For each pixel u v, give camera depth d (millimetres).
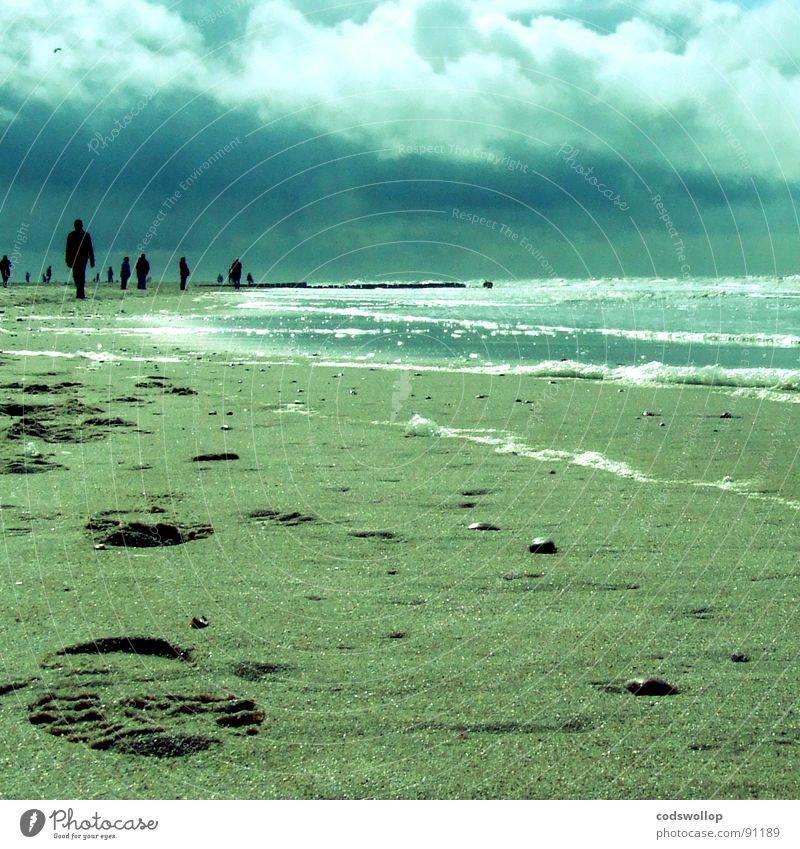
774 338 13984
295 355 13602
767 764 2398
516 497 5180
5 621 3340
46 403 8508
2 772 2410
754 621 3312
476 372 11062
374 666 2982
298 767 2420
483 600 3572
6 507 4961
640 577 3814
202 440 6910
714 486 5375
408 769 2404
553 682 2861
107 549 4227
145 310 25250
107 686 2822
